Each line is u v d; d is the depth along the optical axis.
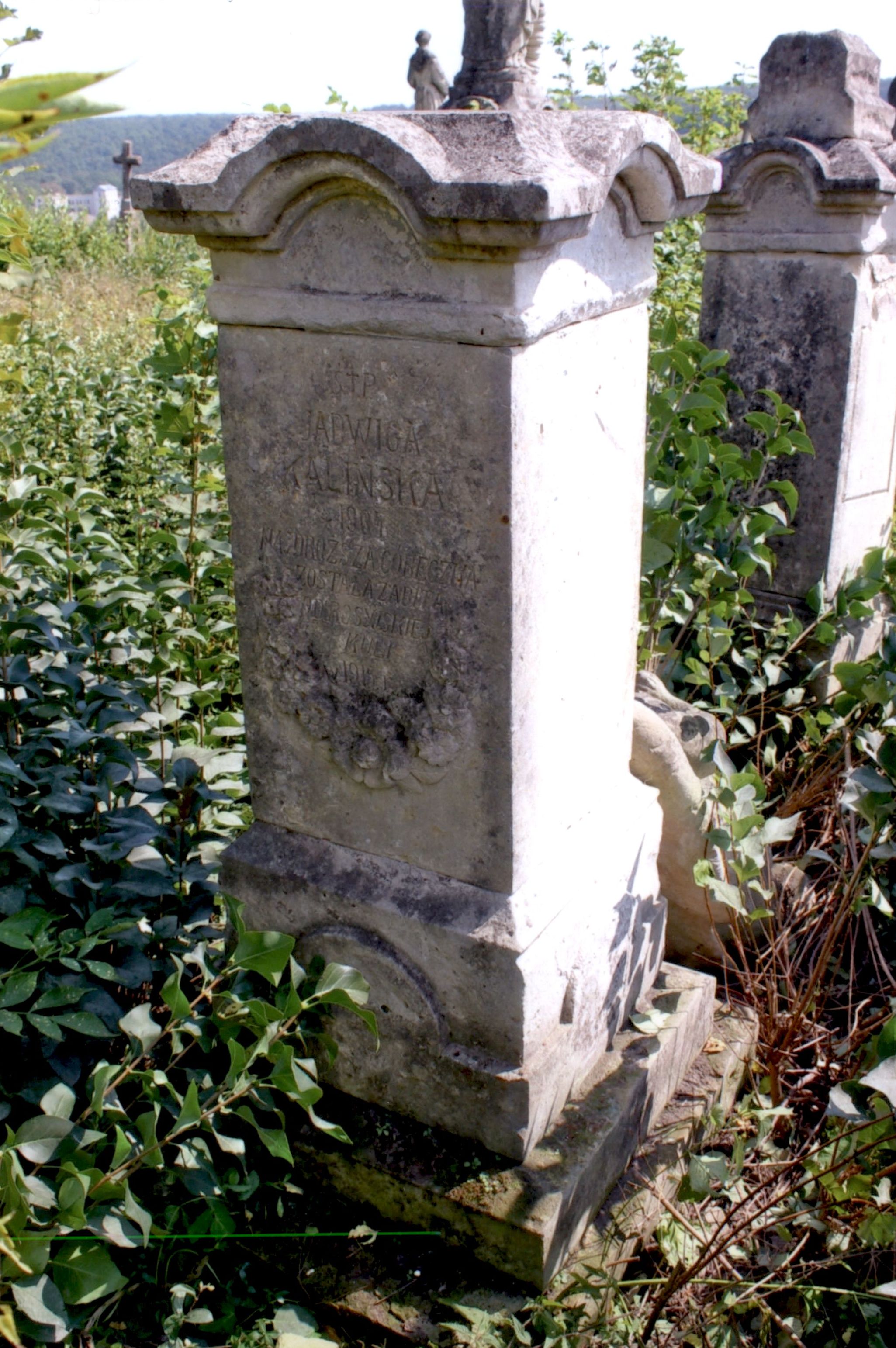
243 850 2.73
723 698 3.60
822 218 4.13
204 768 2.96
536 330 2.07
